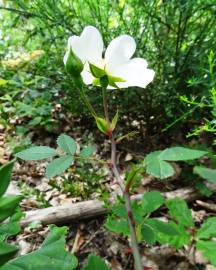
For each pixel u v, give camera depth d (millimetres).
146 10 336
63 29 374
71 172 374
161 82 372
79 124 469
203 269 248
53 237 132
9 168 88
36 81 462
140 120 416
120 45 136
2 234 155
